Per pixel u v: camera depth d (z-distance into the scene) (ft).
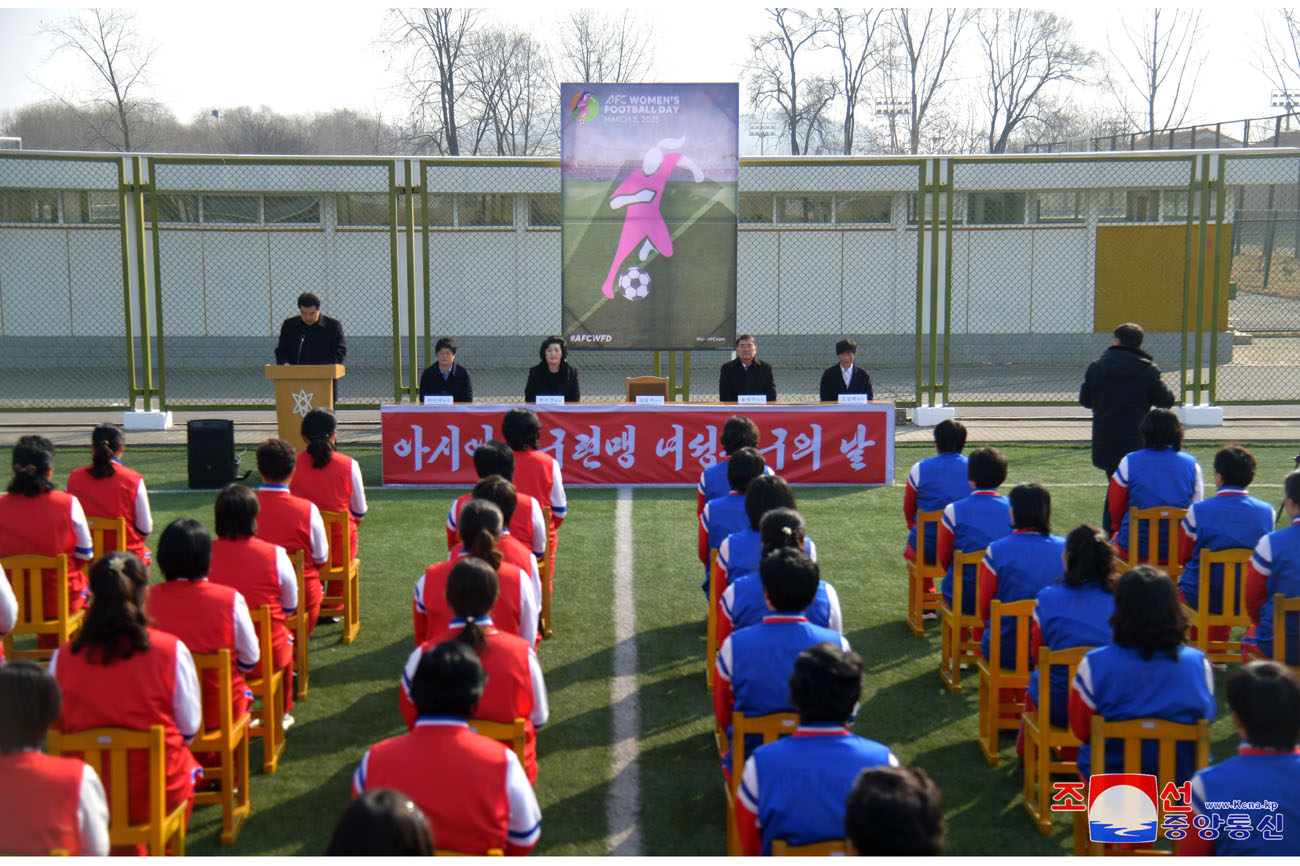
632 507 30.22
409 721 11.08
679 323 34.40
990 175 63.05
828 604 12.27
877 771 6.61
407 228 37.24
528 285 64.69
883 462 32.53
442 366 33.12
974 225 64.90
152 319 62.90
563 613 21.43
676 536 27.20
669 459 32.60
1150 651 10.68
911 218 64.54
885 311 65.26
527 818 8.52
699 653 19.25
